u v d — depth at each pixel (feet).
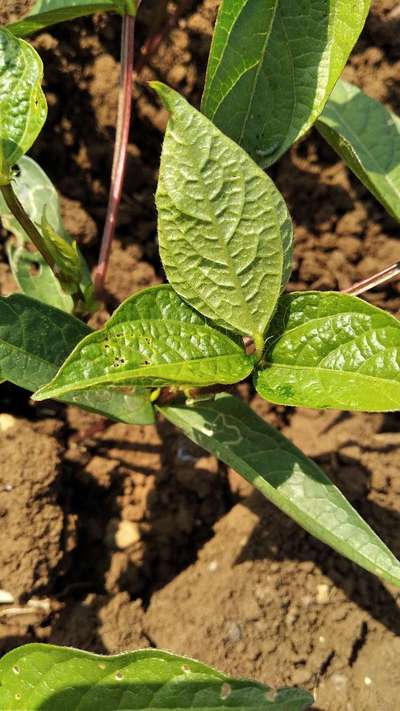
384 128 0.90
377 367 0.61
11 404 1.00
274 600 0.91
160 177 0.57
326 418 1.04
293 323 0.64
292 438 1.04
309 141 1.06
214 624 0.90
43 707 0.72
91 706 0.72
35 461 0.89
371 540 0.71
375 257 1.08
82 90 1.03
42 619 0.88
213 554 0.94
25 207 0.90
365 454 1.00
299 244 1.10
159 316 0.63
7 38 0.64
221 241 0.60
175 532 0.99
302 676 0.89
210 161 0.56
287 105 0.68
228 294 0.62
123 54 0.79
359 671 0.90
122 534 0.98
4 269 1.04
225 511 1.00
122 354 0.60
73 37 1.01
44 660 0.70
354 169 0.85
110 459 1.00
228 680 0.71
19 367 0.73
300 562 0.93
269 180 0.57
